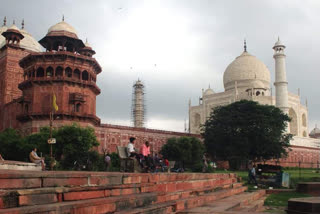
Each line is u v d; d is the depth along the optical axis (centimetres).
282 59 6731
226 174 2028
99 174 795
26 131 4069
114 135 4850
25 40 6000
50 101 3997
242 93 7612
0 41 6109
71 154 3322
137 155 1448
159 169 2341
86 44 5141
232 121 5066
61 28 4266
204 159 3294
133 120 7462
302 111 8025
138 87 7575
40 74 4206
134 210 762
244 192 1997
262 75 7725
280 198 1986
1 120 5112
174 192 1143
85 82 4141
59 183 678
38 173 644
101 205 679
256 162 5444
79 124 3838
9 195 539
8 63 5312
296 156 6938
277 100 6669
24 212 507
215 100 7662
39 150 3422
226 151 5066
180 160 4694
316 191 2264
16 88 5316
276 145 5022
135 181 963
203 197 1256
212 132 5278
